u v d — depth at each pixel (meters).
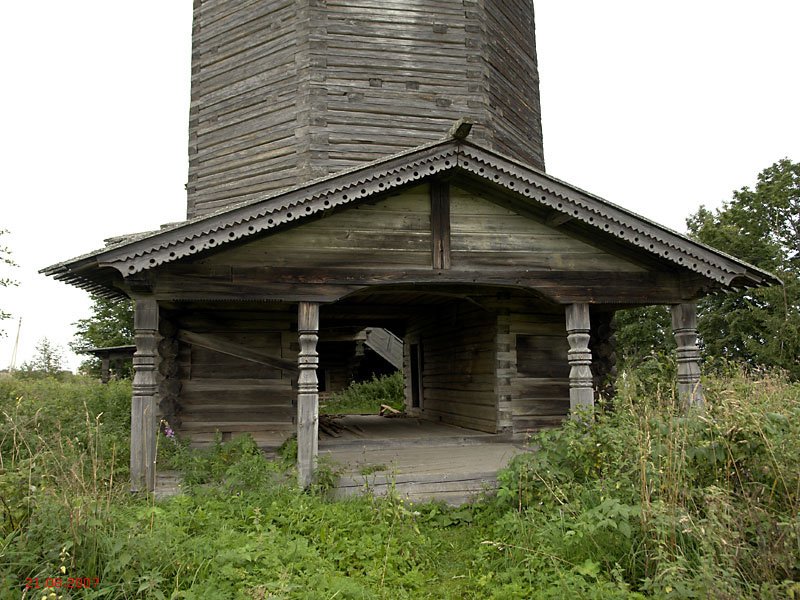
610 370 11.32
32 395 12.40
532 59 13.36
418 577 5.59
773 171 26.38
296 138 10.24
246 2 11.28
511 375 10.74
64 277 7.80
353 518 6.51
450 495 7.72
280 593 4.45
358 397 21.92
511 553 5.72
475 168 7.60
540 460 6.71
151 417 7.16
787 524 4.52
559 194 7.79
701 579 4.33
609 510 5.21
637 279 8.71
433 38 10.91
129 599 4.25
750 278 8.59
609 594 4.59
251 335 9.77
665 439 5.86
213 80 11.51
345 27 10.58
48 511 4.53
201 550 5.03
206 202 11.17
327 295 7.66
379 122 10.43
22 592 4.06
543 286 8.36
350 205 7.78
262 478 7.08
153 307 7.30
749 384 8.53
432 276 7.96
